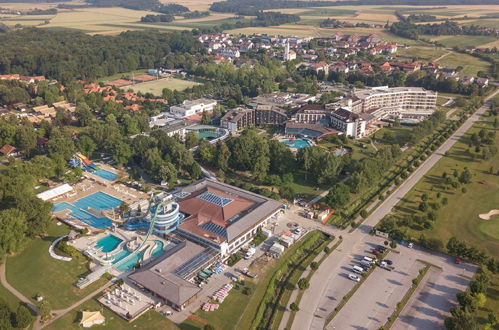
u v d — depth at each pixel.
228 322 177.75
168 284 191.12
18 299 188.38
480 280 193.75
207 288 198.62
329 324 177.38
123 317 179.12
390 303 189.88
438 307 187.50
